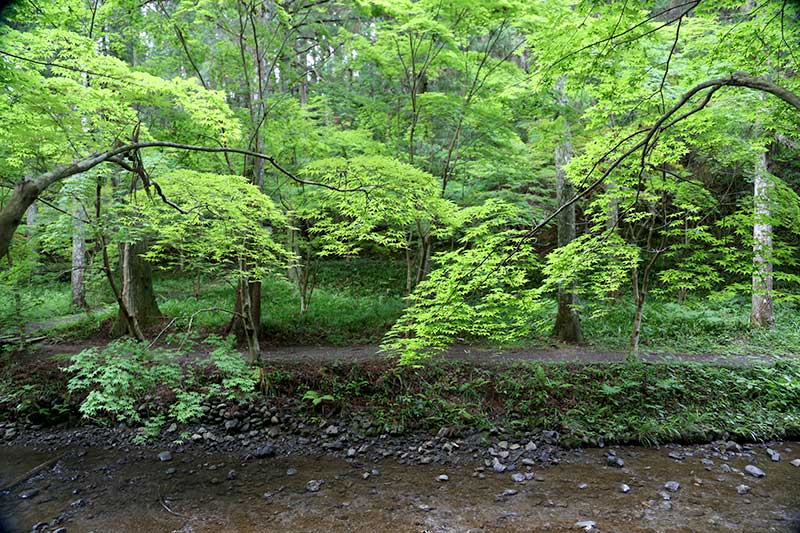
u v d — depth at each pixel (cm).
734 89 549
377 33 1080
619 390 888
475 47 1408
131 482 696
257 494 661
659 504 609
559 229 1161
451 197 1339
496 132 1118
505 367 988
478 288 491
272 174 1242
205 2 956
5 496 656
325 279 1902
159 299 1501
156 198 767
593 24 456
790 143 1038
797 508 590
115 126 600
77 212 890
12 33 562
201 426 863
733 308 1483
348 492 665
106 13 944
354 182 728
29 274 1179
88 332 1228
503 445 801
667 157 659
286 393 931
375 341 1196
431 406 898
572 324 1184
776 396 887
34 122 600
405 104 1174
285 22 1055
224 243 887
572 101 1067
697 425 818
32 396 910
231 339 820
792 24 419
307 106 1193
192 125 961
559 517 586
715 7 490
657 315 1368
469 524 575
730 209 1274
